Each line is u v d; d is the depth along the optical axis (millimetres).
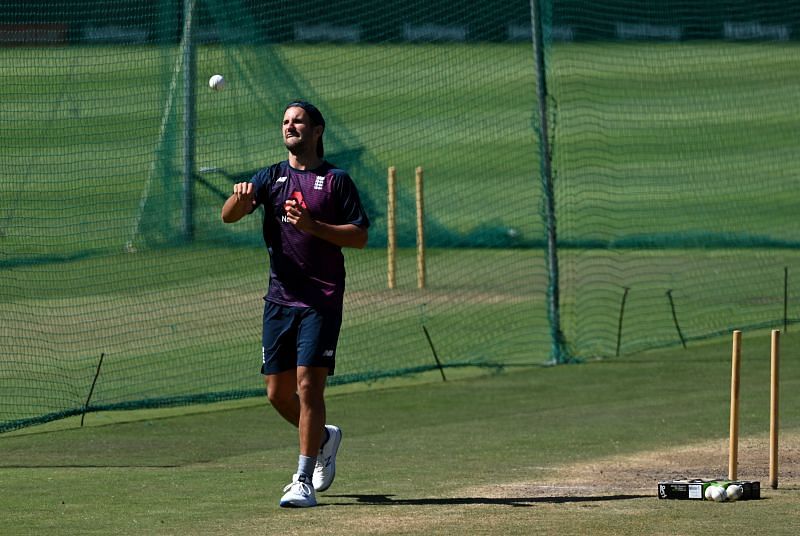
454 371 54094
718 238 90875
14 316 60375
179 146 75500
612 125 119562
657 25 121812
